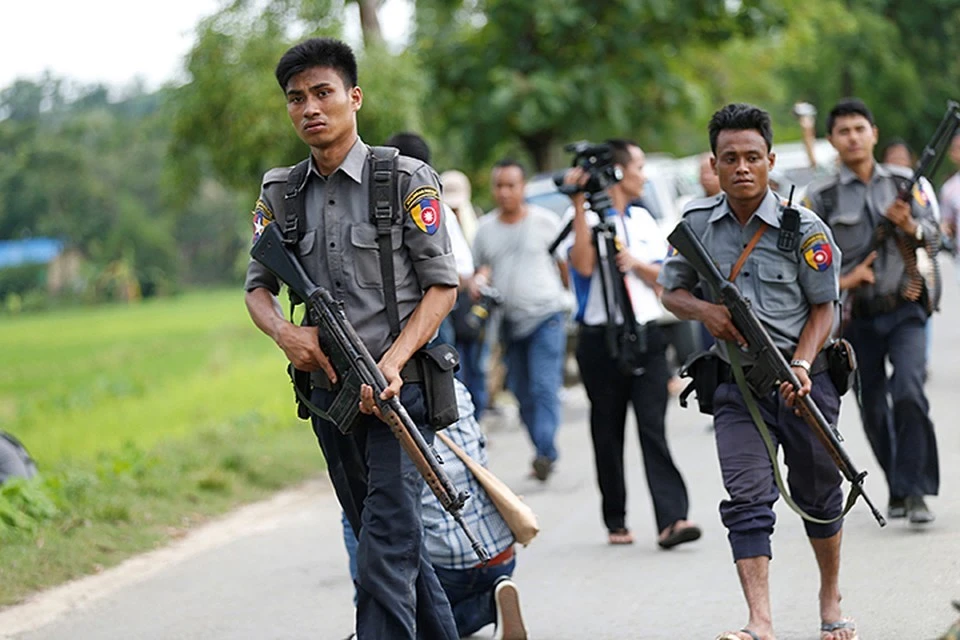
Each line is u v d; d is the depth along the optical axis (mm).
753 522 8945
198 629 11352
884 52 61031
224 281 152375
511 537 9875
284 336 8305
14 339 70000
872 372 13078
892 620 10016
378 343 8273
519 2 31750
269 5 26562
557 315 17109
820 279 9234
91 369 47750
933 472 12672
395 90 26500
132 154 152250
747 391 9211
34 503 14656
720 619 10500
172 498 16531
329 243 8305
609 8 32188
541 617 10977
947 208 20094
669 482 12828
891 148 20250
